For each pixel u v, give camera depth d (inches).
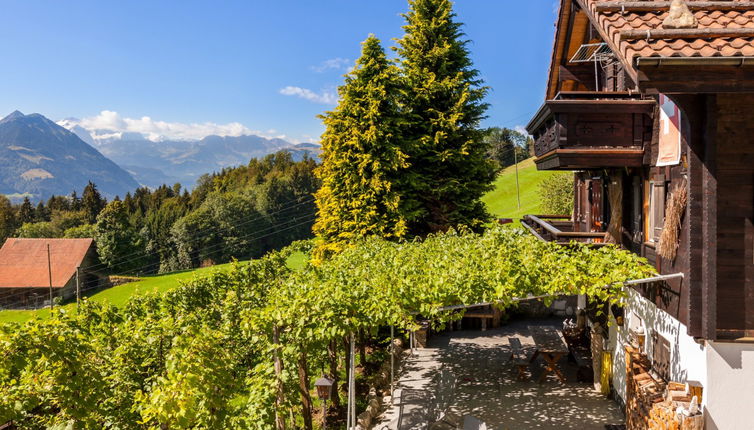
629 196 403.9
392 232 719.7
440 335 686.5
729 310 265.3
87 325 373.7
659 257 326.0
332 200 740.0
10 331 246.5
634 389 356.8
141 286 1850.4
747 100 255.9
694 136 264.2
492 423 406.3
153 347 329.1
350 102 729.0
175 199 3548.2
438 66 776.3
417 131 766.5
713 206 260.4
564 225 675.4
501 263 335.3
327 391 344.5
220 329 382.0
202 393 261.1
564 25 492.4
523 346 626.8
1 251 2116.1
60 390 254.1
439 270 354.0
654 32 230.8
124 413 302.2
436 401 424.2
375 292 336.8
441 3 771.4
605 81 506.3
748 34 226.2
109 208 2426.2
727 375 269.6
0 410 228.1
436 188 744.3
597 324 480.1
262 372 314.7
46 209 3762.3
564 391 472.4
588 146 354.0
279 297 339.3
